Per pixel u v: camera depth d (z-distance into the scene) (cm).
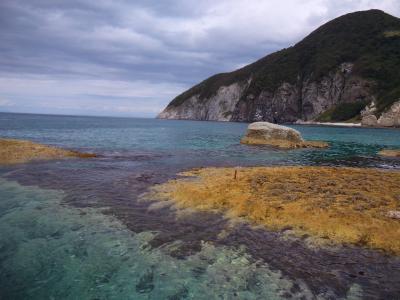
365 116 15425
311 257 1264
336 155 4459
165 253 1291
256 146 5325
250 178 2408
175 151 4525
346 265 1209
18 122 12200
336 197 1892
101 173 2745
